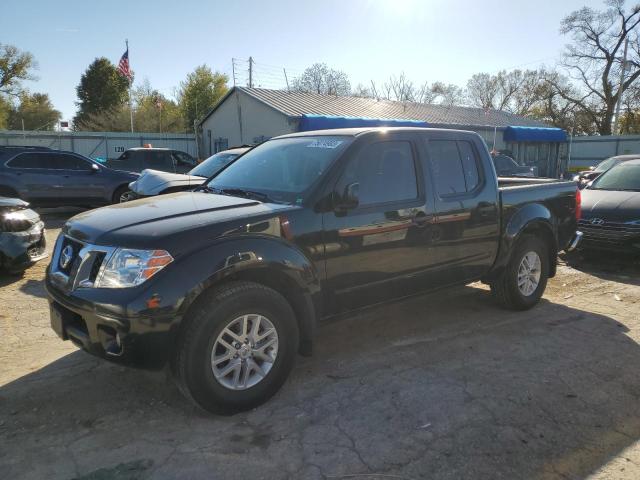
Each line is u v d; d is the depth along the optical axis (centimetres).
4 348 425
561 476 267
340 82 4744
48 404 336
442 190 440
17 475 263
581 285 656
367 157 391
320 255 355
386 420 319
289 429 309
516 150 2936
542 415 327
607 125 4462
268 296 326
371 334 469
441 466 274
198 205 354
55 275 336
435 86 5478
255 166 434
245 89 2592
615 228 731
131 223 320
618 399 350
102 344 301
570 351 432
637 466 276
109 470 268
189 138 3183
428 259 429
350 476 265
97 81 5669
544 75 4856
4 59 5231
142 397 346
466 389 360
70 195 1233
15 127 6425
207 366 304
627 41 3762
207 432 305
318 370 392
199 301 304
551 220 542
